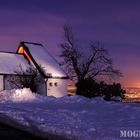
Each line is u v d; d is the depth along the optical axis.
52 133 14.34
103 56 57.03
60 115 20.66
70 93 54.84
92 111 23.00
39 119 18.58
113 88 50.19
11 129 15.53
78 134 13.77
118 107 25.89
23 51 56.59
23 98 34.56
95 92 49.16
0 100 33.34
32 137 13.59
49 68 54.09
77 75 56.28
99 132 14.07
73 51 57.28
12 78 48.59
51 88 52.62
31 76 48.97
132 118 19.17
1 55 53.00
